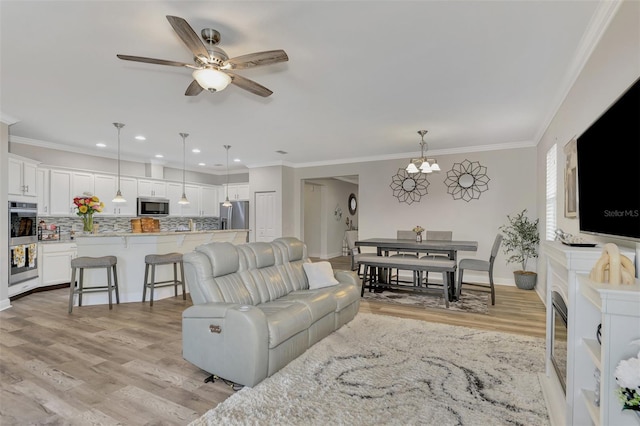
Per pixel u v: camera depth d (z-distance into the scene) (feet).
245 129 16.26
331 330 10.93
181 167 27.48
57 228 19.89
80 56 9.00
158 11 7.02
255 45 8.41
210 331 8.15
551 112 13.07
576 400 5.88
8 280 14.85
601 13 6.95
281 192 25.34
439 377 8.23
